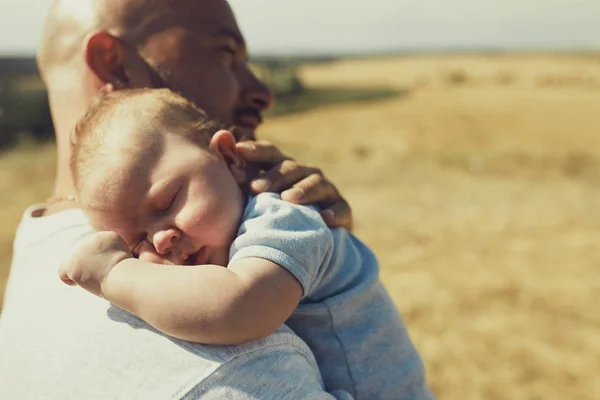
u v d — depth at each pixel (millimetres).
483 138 24234
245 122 1933
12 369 1438
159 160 1377
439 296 7086
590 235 9234
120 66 1696
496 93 44000
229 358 1213
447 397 5445
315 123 30594
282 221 1351
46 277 1501
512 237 9219
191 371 1199
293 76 48406
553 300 6934
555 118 29406
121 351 1259
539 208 11211
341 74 82000
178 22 1725
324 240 1393
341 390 1480
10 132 20578
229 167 1480
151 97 1470
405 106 36594
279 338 1310
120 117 1425
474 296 7125
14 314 1529
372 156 20125
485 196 12586
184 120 1450
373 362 1543
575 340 6145
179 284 1229
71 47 1730
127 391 1220
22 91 27062
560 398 5363
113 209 1371
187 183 1373
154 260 1363
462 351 5980
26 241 1673
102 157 1388
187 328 1209
